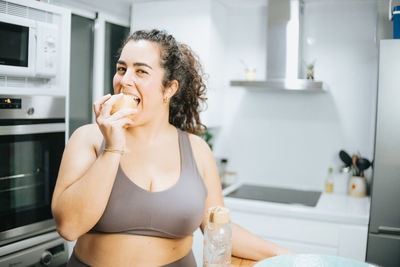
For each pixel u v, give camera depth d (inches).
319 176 117.0
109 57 113.8
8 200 64.9
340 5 112.2
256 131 123.5
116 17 114.7
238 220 103.3
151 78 38.4
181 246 41.4
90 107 109.7
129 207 37.7
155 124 41.4
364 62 111.0
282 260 37.8
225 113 126.6
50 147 71.5
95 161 36.2
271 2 110.0
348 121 113.1
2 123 62.8
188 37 112.2
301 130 118.3
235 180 124.8
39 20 67.6
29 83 67.8
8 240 64.9
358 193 109.4
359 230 91.2
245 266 43.4
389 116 86.5
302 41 112.3
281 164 121.1
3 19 60.8
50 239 71.3
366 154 111.9
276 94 120.4
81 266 39.1
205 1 109.6
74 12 101.0
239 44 124.2
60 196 36.0
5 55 61.6
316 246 95.7
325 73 114.5
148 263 38.7
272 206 99.2
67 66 73.0
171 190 39.4
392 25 99.0
